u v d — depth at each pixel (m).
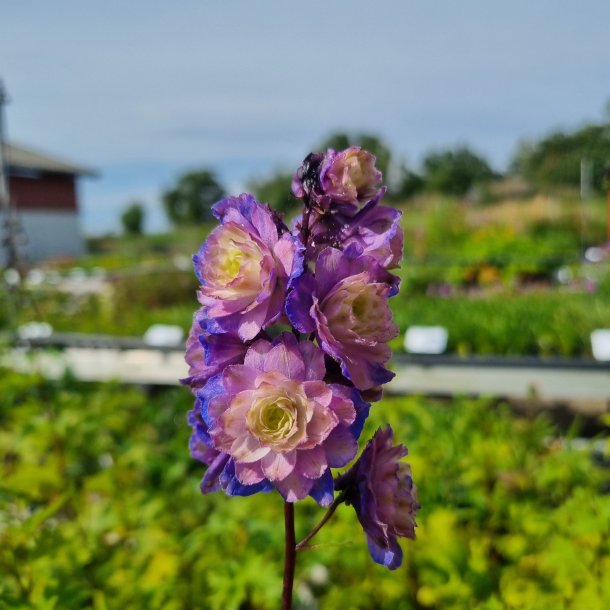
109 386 4.02
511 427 3.35
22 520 2.32
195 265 1.23
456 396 3.92
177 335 5.85
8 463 3.48
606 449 2.94
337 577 2.52
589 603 1.95
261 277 1.13
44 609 1.86
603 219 14.74
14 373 3.92
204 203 66.56
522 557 2.30
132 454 3.43
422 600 2.13
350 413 1.13
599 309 6.59
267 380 1.12
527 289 10.07
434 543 2.25
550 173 31.09
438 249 13.75
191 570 2.44
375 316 1.14
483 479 2.76
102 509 2.73
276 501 2.71
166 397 5.11
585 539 2.26
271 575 2.22
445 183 46.09
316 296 1.14
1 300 6.34
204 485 1.28
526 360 4.73
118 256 26.17
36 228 33.34
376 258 1.20
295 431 1.10
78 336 6.05
